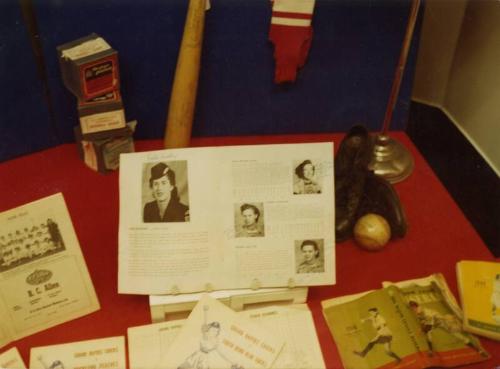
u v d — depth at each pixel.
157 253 0.99
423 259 1.16
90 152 1.29
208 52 1.28
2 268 0.94
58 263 0.98
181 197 0.98
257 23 1.25
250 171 0.97
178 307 1.00
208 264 1.00
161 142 1.41
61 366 0.96
